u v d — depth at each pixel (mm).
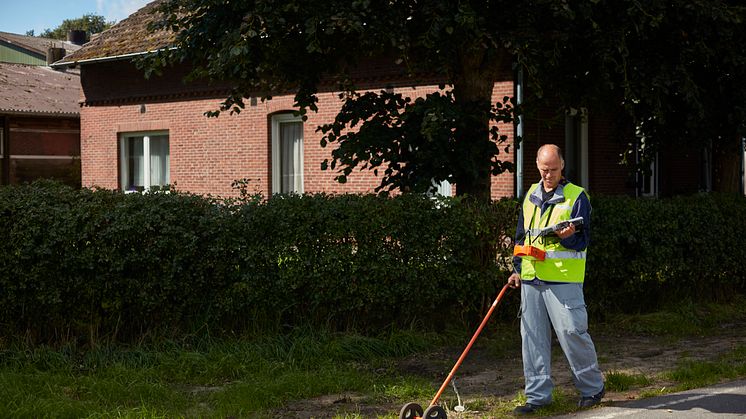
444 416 5844
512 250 9195
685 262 10750
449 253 8891
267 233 8523
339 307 8602
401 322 8922
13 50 47562
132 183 22719
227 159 20391
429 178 9609
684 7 9773
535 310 6500
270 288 8484
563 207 6406
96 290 8117
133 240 8148
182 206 8359
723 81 11430
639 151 13602
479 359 8266
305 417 6301
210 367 7477
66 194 8203
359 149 9594
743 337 9477
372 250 8594
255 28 8828
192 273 8336
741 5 11273
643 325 9797
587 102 11289
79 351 7922
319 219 8508
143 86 21859
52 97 31328
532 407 6430
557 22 9664
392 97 10117
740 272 11531
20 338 7922
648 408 6473
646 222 10188
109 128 22766
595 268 9859
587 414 6336
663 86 10008
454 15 8789
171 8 9945
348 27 8648
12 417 5996
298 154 19594
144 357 7703
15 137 30250
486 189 10227
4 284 7910
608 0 9586
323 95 18578
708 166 17453
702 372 7559
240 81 10359
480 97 10289
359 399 6789
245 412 6320
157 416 6125
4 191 8125
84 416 6129
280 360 7859
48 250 7891
